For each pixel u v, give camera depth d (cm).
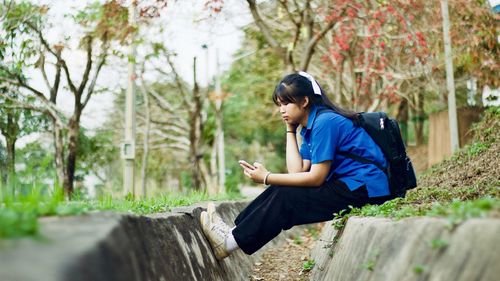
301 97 419
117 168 2570
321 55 1764
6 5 1139
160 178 3216
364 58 1602
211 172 2206
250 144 3628
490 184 538
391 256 258
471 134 1365
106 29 1247
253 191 3422
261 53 2186
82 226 195
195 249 383
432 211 272
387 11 1355
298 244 845
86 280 143
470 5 1342
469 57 1301
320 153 394
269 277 563
